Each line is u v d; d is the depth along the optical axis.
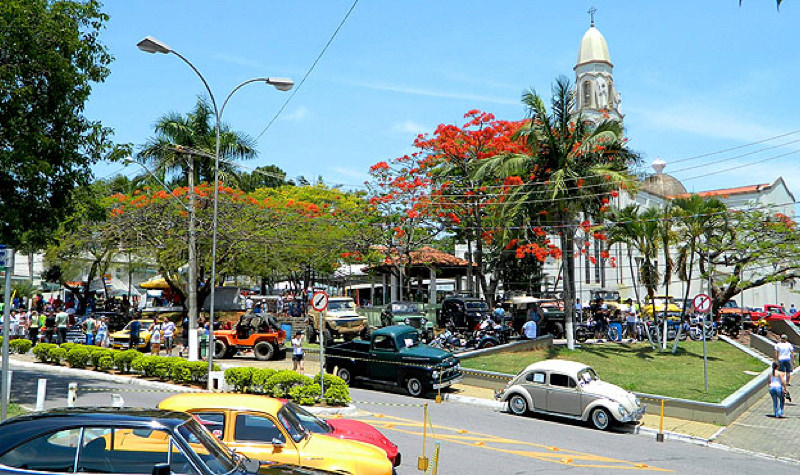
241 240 32.34
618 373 24.48
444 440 14.79
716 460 14.69
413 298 46.91
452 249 45.09
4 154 17.23
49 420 6.64
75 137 19.59
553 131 27.98
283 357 28.75
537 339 29.09
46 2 19.34
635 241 32.91
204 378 21.38
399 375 21.53
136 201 32.34
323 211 40.06
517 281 42.59
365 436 10.45
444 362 21.36
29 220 19.03
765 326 37.06
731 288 32.91
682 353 29.20
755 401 22.59
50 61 18.17
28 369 25.55
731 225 32.41
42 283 48.03
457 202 35.34
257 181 51.62
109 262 44.69
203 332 28.44
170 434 6.61
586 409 17.78
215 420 8.89
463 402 20.94
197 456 6.61
